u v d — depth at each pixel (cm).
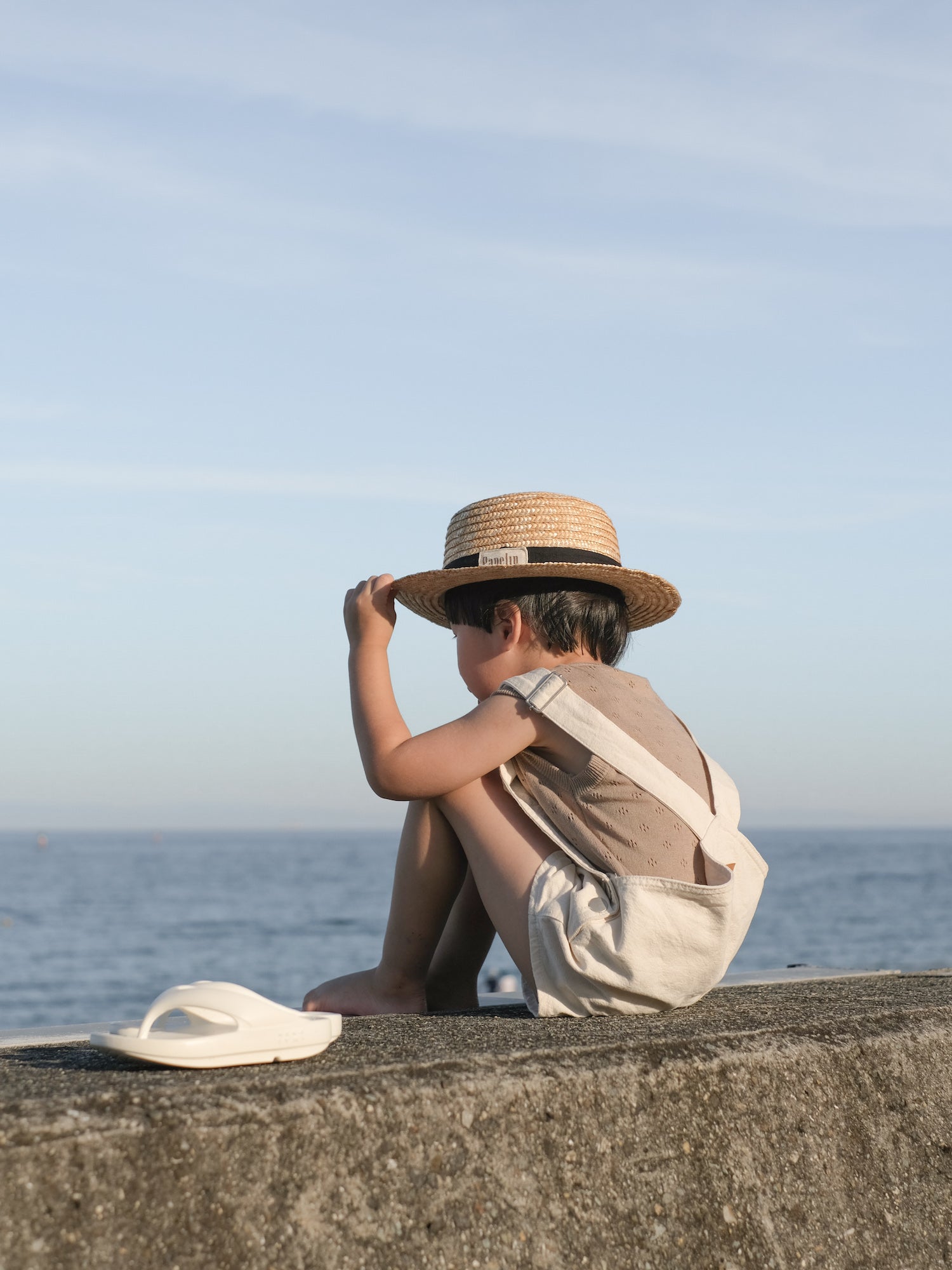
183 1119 121
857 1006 208
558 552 239
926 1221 177
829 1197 168
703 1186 157
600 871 209
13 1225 109
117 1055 147
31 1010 2755
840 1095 176
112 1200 114
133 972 3469
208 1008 144
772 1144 166
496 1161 141
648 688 235
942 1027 198
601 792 209
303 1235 124
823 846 18500
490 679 240
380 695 222
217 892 7838
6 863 13125
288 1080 133
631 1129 153
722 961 207
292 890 8119
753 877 219
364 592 231
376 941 4462
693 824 210
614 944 197
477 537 242
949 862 11550
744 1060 168
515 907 209
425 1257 132
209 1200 120
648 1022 189
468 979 251
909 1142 181
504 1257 137
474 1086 142
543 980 203
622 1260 146
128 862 13562
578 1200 145
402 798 214
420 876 227
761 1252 158
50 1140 113
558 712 213
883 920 4812
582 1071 152
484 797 218
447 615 254
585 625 237
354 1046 162
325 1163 128
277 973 3409
